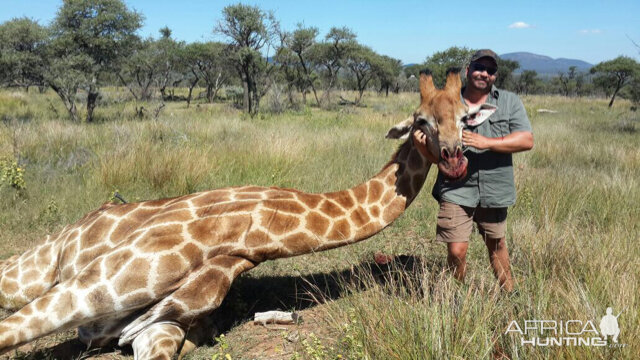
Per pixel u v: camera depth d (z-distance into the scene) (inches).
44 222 229.9
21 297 149.1
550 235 187.2
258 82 1063.6
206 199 147.2
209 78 1579.7
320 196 150.7
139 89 1407.5
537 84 2394.2
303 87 1514.5
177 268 130.7
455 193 146.4
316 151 398.6
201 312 130.7
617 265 158.2
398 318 128.9
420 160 148.6
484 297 137.9
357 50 1454.2
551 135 552.4
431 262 194.1
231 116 811.4
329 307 150.1
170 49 1537.9
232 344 141.3
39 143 379.6
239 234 138.0
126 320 135.4
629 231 212.2
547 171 332.8
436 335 118.4
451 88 127.5
